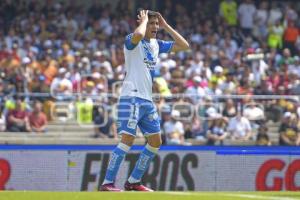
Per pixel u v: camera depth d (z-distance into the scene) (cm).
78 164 4269
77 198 2508
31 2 7431
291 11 7862
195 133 5697
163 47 3203
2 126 5659
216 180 4331
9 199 2481
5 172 4212
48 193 2669
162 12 8131
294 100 6009
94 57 6569
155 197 2538
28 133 5662
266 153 4344
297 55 7631
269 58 7025
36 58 6588
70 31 7188
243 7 7788
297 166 4341
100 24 7319
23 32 7000
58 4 7519
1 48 6631
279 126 5925
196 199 2492
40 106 5725
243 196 2605
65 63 6350
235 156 4338
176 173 4325
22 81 6028
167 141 5553
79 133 5825
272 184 4341
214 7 8081
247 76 6397
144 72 3091
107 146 4288
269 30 7688
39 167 4238
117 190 3088
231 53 7200
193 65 6488
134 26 7475
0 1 7369
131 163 4228
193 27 7538
